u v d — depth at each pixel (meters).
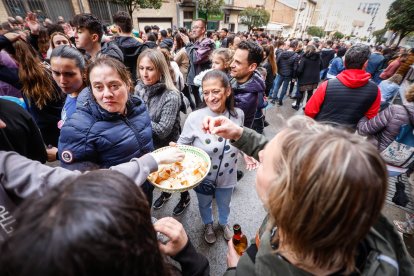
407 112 1.66
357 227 0.36
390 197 2.50
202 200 1.72
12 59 2.03
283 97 5.78
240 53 1.77
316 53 4.61
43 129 1.92
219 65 2.56
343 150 0.36
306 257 0.43
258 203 2.42
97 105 1.11
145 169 0.93
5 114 1.00
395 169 1.89
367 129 1.93
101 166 1.18
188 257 0.68
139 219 0.38
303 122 0.47
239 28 22.12
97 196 0.35
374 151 0.37
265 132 4.05
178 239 0.67
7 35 1.62
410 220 2.05
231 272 0.68
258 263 0.51
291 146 0.41
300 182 0.37
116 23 2.92
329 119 2.15
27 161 0.69
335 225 0.36
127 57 2.96
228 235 1.95
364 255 0.48
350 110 2.04
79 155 1.08
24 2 8.86
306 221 0.37
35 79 1.70
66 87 1.51
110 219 0.33
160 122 1.73
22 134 1.07
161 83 1.78
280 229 0.45
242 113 1.60
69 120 1.10
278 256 0.48
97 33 2.49
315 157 0.36
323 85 2.12
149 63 1.71
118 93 1.07
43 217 0.31
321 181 0.35
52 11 9.66
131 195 0.40
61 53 1.42
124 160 1.19
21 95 2.16
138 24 13.23
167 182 1.14
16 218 0.33
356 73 1.95
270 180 0.46
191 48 3.76
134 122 1.22
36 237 0.29
